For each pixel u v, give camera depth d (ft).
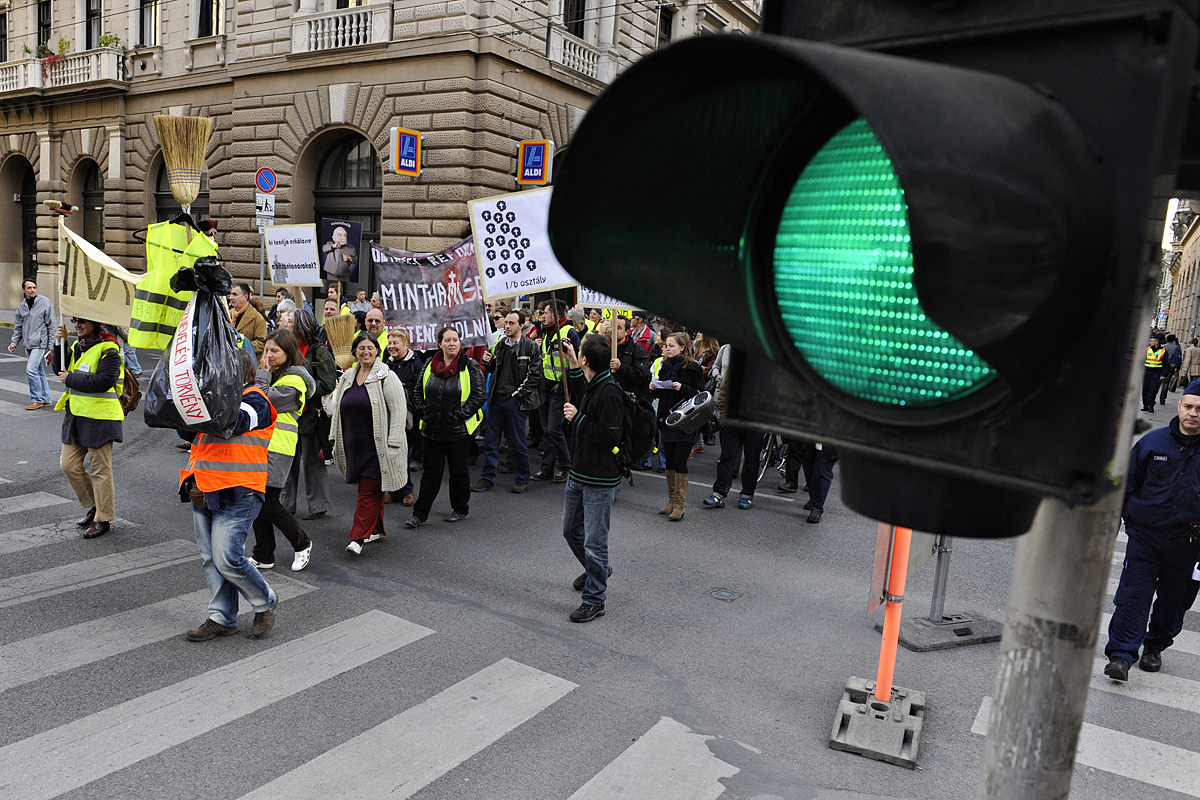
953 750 13.43
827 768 12.75
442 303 28.22
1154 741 14.08
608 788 11.88
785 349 3.70
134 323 16.72
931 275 2.66
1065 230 2.73
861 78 2.64
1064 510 4.14
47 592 17.95
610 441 17.04
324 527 23.70
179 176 17.13
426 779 11.87
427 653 15.87
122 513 23.68
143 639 15.90
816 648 16.96
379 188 62.95
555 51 62.08
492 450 29.14
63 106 85.30
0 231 95.71
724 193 3.71
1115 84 2.86
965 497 3.45
